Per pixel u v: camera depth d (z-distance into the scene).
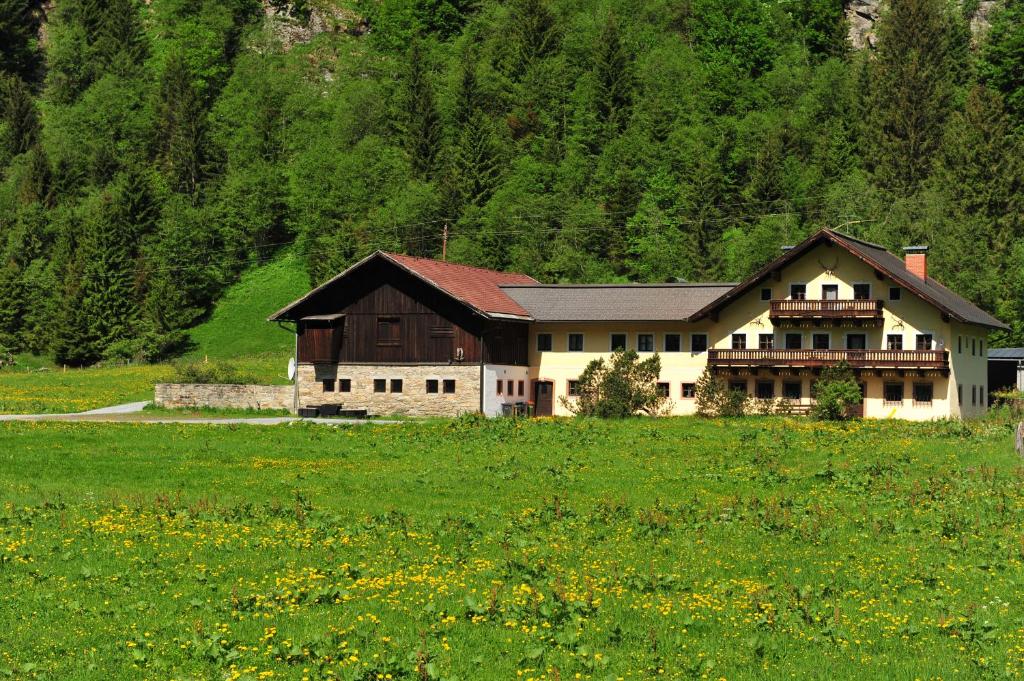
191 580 35.78
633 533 43.59
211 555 39.03
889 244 160.50
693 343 104.69
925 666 28.33
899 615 32.59
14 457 62.47
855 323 99.56
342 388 104.50
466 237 186.62
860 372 98.50
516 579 36.22
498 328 103.06
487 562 38.34
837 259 101.00
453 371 101.44
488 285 109.69
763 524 44.97
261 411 103.19
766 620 32.09
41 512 46.03
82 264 179.62
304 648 29.08
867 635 30.92
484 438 73.75
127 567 37.19
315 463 62.16
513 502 50.38
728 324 103.69
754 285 101.75
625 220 196.25
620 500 50.88
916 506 48.94
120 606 32.75
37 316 183.62
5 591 34.09
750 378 102.38
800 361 98.94
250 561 38.22
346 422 86.44
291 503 49.41
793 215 188.25
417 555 39.47
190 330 181.75
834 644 30.17
